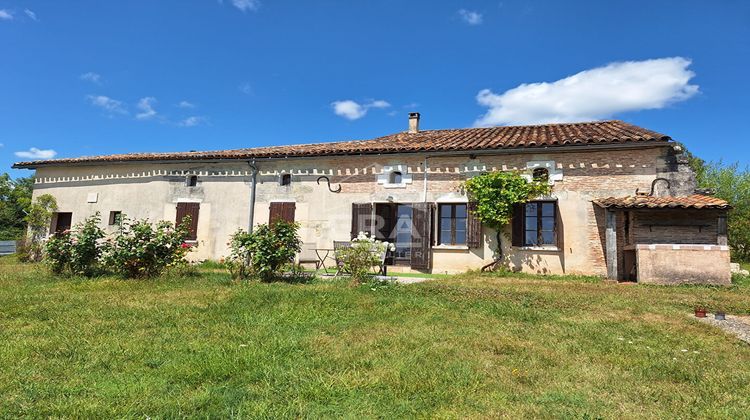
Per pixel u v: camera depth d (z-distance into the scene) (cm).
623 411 291
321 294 695
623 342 452
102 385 323
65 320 520
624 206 941
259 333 471
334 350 415
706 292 779
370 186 1270
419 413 285
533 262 1116
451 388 325
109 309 581
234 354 394
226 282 833
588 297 708
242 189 1378
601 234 1068
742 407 299
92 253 923
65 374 346
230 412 282
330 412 285
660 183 1036
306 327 504
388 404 298
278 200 1341
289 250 886
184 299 655
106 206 1488
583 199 1091
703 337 471
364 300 656
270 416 275
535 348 429
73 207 1530
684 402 306
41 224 1540
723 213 907
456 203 1203
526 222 1152
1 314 545
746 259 1814
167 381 333
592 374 359
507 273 1088
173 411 280
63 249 912
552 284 882
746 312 605
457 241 1204
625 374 361
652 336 478
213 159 1384
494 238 1156
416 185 1230
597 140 1063
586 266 1070
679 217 946
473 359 394
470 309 607
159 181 1442
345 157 1298
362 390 321
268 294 684
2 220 3253
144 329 487
